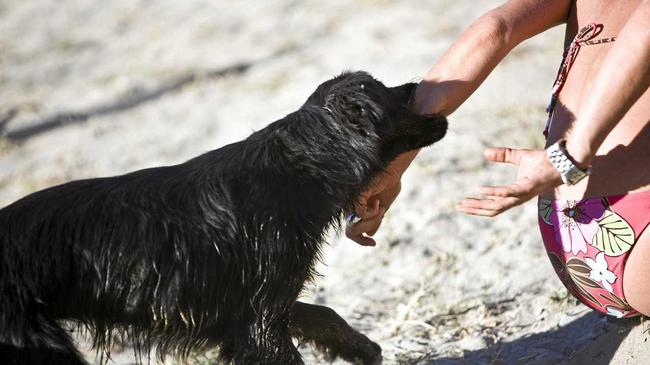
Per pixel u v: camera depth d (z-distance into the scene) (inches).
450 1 995.3
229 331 319.3
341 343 363.9
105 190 314.3
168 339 323.3
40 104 876.6
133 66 946.7
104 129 797.2
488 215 274.5
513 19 316.2
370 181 322.7
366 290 467.5
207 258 309.0
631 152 286.2
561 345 358.0
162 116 804.6
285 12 1035.3
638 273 287.3
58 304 307.3
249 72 878.4
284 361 318.7
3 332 296.4
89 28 1085.8
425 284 457.1
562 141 270.5
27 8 1176.8
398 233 521.0
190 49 968.9
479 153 609.6
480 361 366.0
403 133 319.6
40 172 720.3
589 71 297.4
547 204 308.5
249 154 318.7
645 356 306.3
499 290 430.0
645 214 282.8
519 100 697.0
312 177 315.0
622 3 300.2
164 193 313.3
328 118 317.4
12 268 301.6
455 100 316.8
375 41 893.2
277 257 309.7
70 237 306.2
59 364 301.6
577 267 305.0
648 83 263.4
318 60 870.4
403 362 381.4
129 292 309.4
